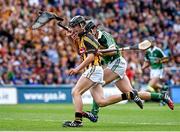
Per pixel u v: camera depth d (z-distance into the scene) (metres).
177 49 56.19
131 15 58.25
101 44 23.20
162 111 33.56
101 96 21.75
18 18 52.59
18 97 46.69
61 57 50.69
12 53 49.44
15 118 26.83
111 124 22.64
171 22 59.31
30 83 48.69
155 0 60.16
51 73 49.56
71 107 38.78
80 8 57.19
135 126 21.27
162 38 57.06
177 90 49.44
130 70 49.75
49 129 19.59
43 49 50.72
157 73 40.97
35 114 30.45
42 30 49.41
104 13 57.81
